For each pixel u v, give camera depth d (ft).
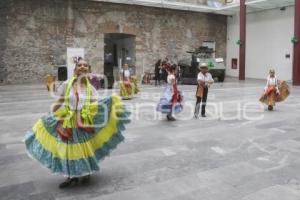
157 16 73.61
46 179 13.71
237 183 13.29
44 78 64.23
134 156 16.74
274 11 70.95
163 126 23.94
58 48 64.80
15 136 20.76
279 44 70.23
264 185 13.09
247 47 78.07
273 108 32.22
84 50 66.85
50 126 12.31
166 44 75.31
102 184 13.17
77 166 12.25
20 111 29.91
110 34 71.82
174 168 15.01
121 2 67.41
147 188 12.81
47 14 63.31
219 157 16.62
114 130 13.14
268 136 20.93
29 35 62.28
